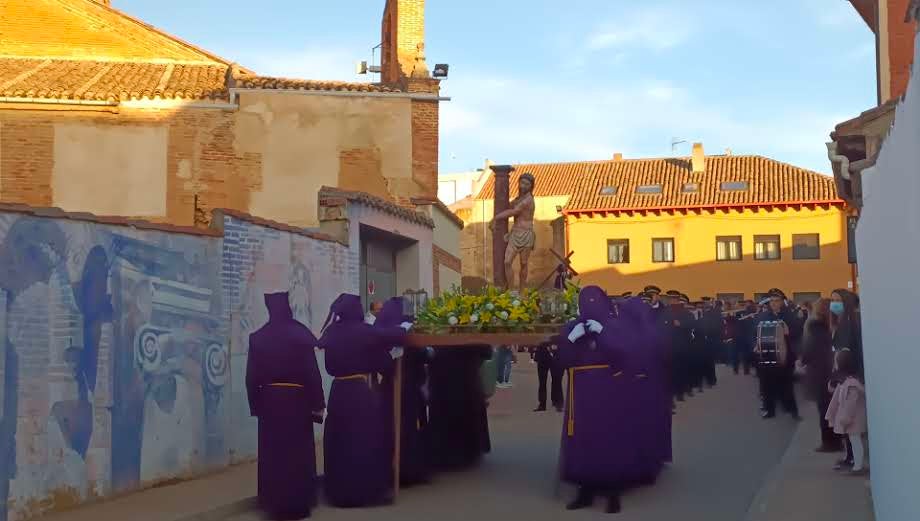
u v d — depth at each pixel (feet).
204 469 35.58
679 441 46.19
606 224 172.86
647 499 32.19
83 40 82.23
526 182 66.54
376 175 70.38
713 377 76.84
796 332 59.31
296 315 43.32
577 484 30.99
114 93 67.31
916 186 13.82
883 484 21.94
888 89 65.10
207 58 82.17
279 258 41.86
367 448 31.45
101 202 66.33
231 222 38.01
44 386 28.17
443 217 79.20
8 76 70.90
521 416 58.39
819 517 26.71
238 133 68.80
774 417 55.42
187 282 35.17
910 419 15.65
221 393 36.94
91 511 28.53
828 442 39.73
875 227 22.12
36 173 65.51
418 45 74.84
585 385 30.50
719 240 169.17
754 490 33.58
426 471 36.40
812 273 164.35
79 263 29.84
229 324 37.63
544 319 33.17
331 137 69.92
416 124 71.26
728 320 95.96
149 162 67.05
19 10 82.02
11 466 26.84
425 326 33.37
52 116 65.87
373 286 61.62
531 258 178.29
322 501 32.24
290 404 29.78
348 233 51.08
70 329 29.32
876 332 23.08
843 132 53.57
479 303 33.53
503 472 38.04
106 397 30.68
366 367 31.68
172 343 34.19
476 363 39.96
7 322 26.99
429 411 38.24
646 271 170.91
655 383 36.47
